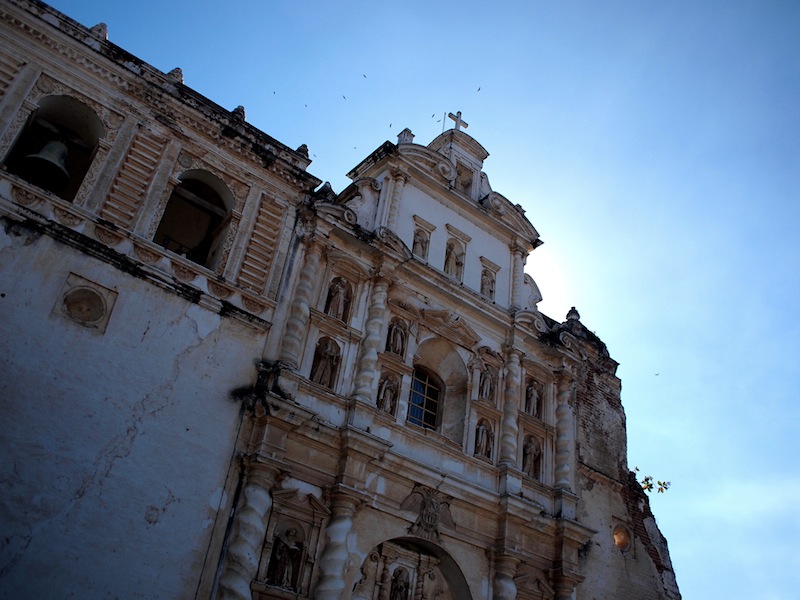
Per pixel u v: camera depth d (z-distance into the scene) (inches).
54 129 818.8
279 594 738.8
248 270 866.1
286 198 936.3
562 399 1126.4
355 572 801.6
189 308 795.4
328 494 814.5
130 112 850.8
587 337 1300.4
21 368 673.0
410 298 1015.0
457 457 956.6
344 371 899.4
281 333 858.1
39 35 808.9
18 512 627.2
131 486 691.4
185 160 876.0
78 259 743.1
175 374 758.5
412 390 1018.7
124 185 813.2
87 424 688.4
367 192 1061.1
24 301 698.2
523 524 969.5
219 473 748.6
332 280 946.1
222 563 715.4
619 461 1203.2
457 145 1245.7
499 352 1087.6
